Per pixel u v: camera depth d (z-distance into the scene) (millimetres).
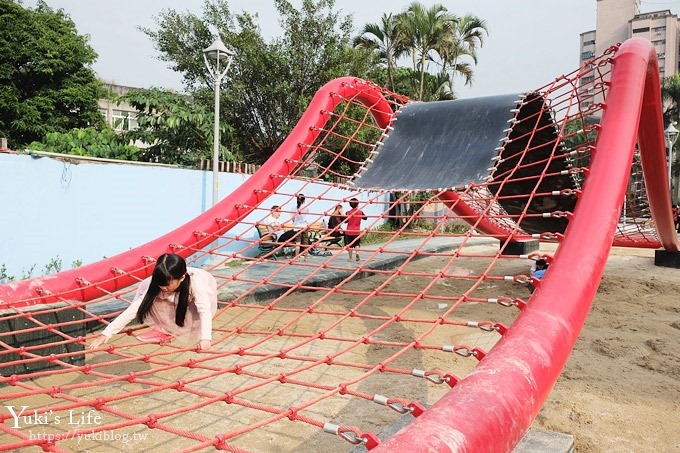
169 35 18594
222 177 11695
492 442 1984
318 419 3746
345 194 16250
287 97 18531
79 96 20031
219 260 11109
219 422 3705
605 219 4000
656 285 8984
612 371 4793
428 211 21047
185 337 4117
